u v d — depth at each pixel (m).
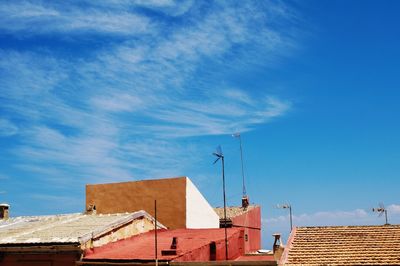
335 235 25.47
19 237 24.16
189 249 22.61
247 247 37.50
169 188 31.97
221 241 25.19
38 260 22.86
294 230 26.52
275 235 23.84
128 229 26.03
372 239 24.39
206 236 26.17
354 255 22.64
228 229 28.48
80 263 22.03
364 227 26.17
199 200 33.25
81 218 27.80
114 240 24.70
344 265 21.72
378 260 21.86
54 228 25.53
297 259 22.81
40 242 22.62
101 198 33.91
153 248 23.58
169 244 24.19
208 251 23.97
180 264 20.83
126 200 33.06
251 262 20.45
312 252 23.50
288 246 24.11
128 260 21.33
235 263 20.56
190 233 27.56
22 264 23.12
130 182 33.16
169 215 31.59
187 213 31.30
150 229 28.30
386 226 25.94
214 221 35.09
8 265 23.39
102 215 27.69
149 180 32.69
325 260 22.39
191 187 32.28
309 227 26.91
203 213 33.59
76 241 22.03
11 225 29.12
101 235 23.69
